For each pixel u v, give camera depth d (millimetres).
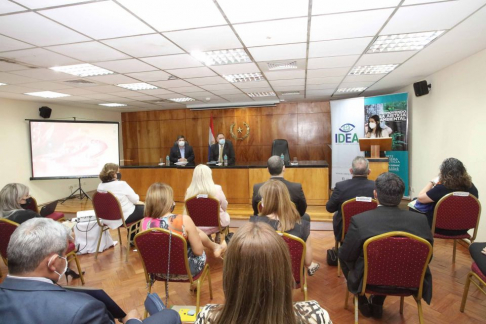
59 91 5105
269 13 2135
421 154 5105
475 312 2109
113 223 3344
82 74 3939
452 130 3963
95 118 7832
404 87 5855
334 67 3920
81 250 3516
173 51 2996
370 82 5172
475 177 3416
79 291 1097
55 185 6586
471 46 3104
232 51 3145
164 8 2004
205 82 4727
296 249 1739
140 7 1976
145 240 1829
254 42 2781
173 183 5324
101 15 2080
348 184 2551
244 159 8055
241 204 5012
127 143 8875
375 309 2043
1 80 4121
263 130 7926
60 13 2023
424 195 2561
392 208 1687
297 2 1976
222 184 5039
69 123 6309
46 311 914
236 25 2348
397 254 1561
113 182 3398
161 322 1115
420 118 5129
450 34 2697
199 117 8250
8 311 922
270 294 646
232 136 8055
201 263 2096
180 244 1811
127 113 8797
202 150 8305
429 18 2297
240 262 660
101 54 3020
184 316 2043
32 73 3756
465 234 2473
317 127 7684
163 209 1985
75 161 6375
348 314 2139
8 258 1008
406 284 1627
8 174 5652
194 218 2951
